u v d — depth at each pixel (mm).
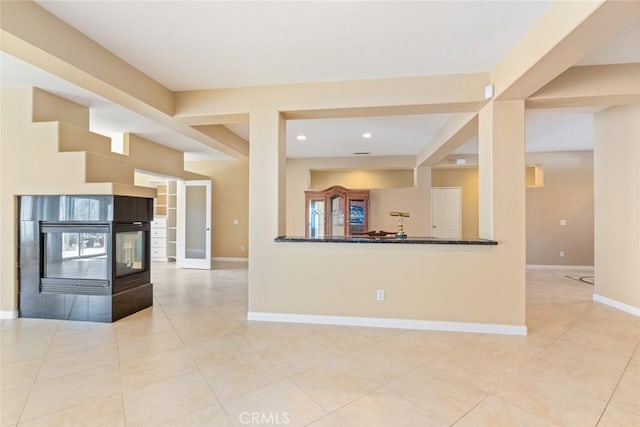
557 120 4652
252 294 3510
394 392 2084
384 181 8227
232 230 7980
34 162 3512
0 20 1990
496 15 2264
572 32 1959
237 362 2488
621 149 3947
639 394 2076
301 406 1932
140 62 2975
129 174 4113
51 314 3518
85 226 3498
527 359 2564
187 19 2322
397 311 3303
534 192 6859
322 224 7238
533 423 1792
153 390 2094
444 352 2686
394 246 3305
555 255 6812
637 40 2492
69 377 2252
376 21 2348
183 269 6797
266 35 2533
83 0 2109
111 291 3436
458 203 7902
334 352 2676
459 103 3244
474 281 3189
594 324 3387
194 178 7062
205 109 3600
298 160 7801
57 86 3412
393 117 4484
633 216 3797
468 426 1765
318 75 3262
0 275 3541
